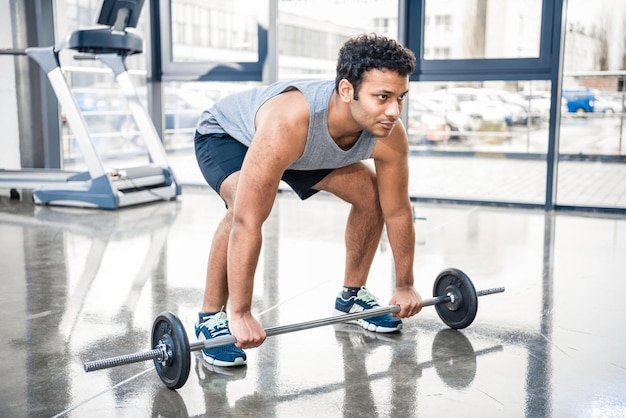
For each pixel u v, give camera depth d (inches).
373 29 167.0
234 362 59.0
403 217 62.5
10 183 153.4
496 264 98.2
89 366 49.6
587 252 106.0
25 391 54.1
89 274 92.0
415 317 74.4
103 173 143.9
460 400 52.4
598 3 144.7
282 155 50.4
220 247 60.2
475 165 185.5
